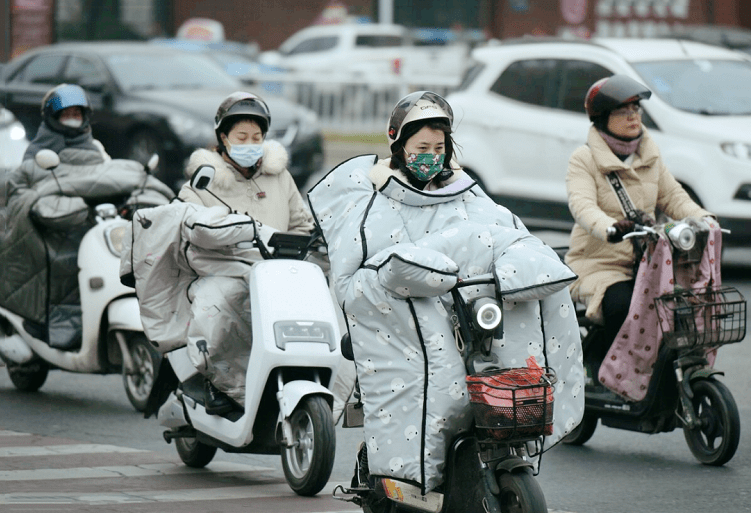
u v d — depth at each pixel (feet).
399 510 46.55
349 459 65.36
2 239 79.46
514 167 124.77
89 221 79.30
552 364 44.52
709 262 62.59
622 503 56.95
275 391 56.85
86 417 75.05
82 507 52.80
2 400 79.97
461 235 44.42
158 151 148.97
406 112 45.70
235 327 57.82
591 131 68.23
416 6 333.21
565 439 70.08
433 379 43.04
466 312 43.14
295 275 56.85
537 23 327.47
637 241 64.75
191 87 158.10
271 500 55.62
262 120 62.08
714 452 63.31
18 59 165.17
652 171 68.18
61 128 78.84
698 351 63.57
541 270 43.06
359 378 44.52
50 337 77.36
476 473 42.96
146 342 74.23
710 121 114.73
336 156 203.41
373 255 44.91
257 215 63.16
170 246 59.21
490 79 128.06
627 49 120.88
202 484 59.21
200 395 59.57
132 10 330.95
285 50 298.15
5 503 52.75
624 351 63.52
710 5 325.62
